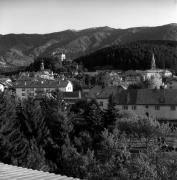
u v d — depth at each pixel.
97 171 42.47
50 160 58.31
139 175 37.94
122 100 110.12
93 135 70.69
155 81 183.62
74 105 104.31
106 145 47.28
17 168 18.45
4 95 67.69
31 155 52.16
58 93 97.44
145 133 70.00
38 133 66.12
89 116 77.69
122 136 57.44
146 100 108.62
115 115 79.50
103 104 114.69
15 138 57.84
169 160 39.59
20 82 196.12
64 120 68.50
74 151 49.78
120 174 39.09
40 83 186.00
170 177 37.09
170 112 106.31
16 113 71.06
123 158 44.34
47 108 85.06
